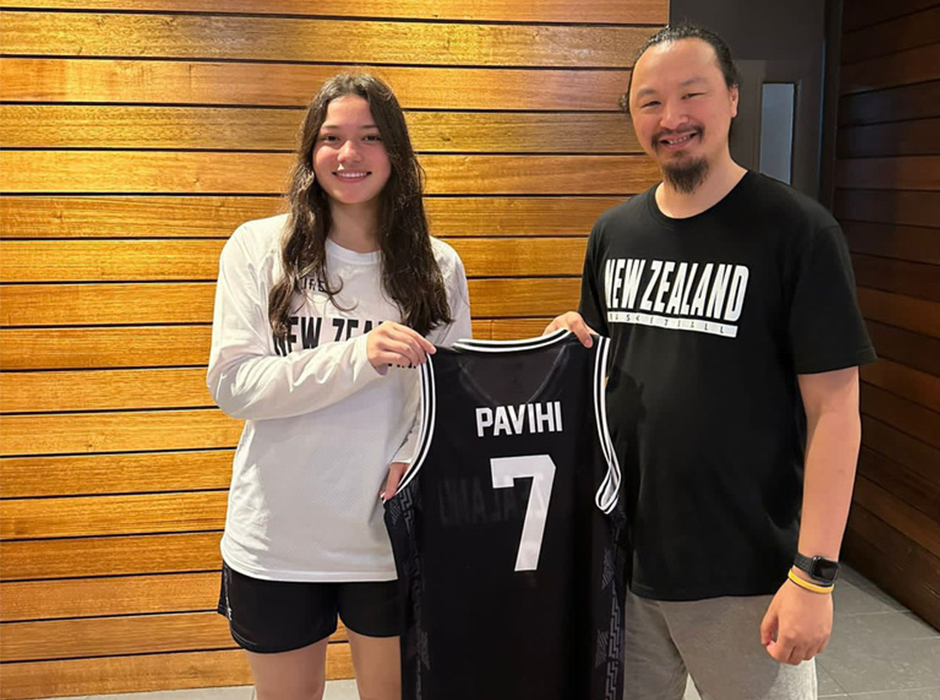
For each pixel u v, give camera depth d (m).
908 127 2.89
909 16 2.86
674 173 1.53
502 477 1.62
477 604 1.63
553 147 2.44
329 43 2.34
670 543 1.56
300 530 1.64
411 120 2.39
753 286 1.48
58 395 2.39
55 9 2.26
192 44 2.30
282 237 1.65
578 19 2.39
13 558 2.44
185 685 2.55
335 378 1.53
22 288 2.34
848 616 2.95
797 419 1.53
